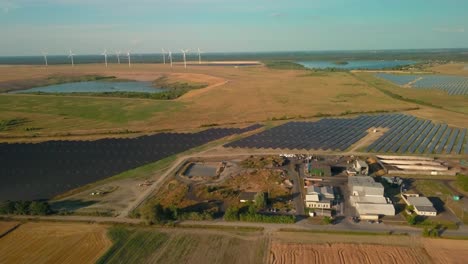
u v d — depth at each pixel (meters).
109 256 64.50
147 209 75.12
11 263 62.91
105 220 77.50
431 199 86.44
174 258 63.94
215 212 80.50
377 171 102.94
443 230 72.38
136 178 100.69
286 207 82.56
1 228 74.69
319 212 78.81
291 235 70.94
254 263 62.31
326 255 64.25
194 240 69.44
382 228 73.19
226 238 70.06
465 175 97.38
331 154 117.19
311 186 90.06
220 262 62.69
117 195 90.19
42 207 79.81
